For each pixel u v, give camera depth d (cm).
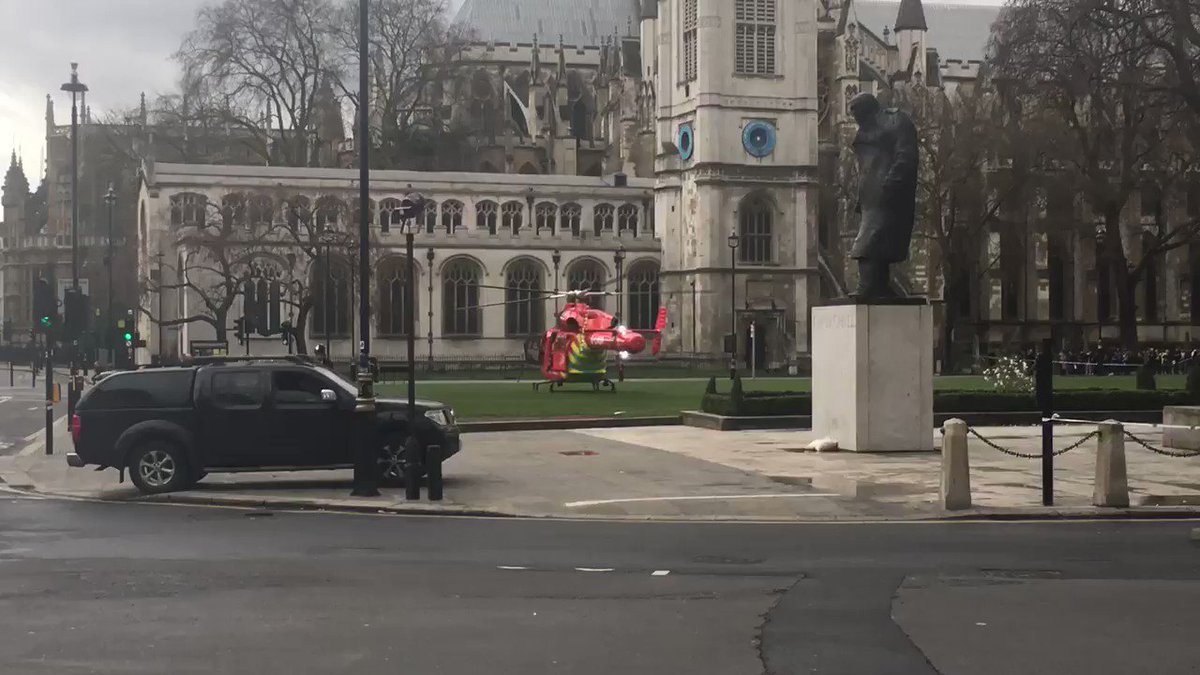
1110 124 8675
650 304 10750
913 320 3400
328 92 11600
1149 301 11881
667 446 3631
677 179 10656
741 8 10394
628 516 2238
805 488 2617
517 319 10400
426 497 2488
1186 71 6031
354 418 2548
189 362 2852
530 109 12644
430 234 10138
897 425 3391
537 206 10531
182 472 2608
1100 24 6075
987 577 1577
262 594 1470
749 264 10394
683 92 10612
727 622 1305
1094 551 1798
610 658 1152
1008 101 8512
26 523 2166
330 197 9688
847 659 1148
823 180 11294
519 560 1730
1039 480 2723
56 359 13450
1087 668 1114
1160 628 1273
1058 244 11719
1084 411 4656
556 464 3131
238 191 9762
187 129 12050
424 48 11581
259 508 2409
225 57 11275
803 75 10494
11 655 1165
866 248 3378
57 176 15700
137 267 10769
